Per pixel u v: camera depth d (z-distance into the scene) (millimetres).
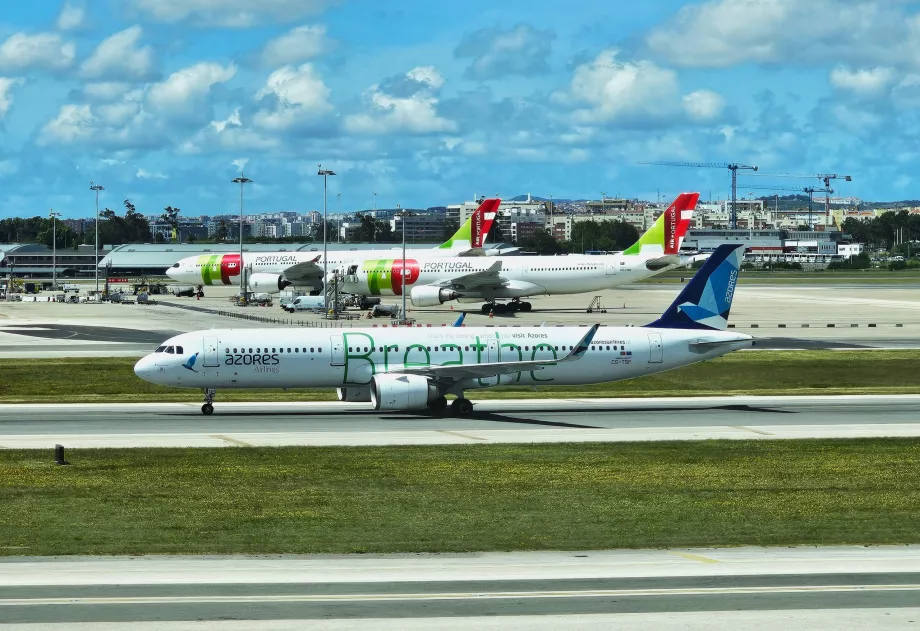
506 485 127438
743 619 75625
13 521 108750
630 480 130750
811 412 191625
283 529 105938
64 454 145500
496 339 188625
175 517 110875
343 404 199625
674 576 87688
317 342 183875
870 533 105250
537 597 81062
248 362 181625
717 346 194500
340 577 87250
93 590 82625
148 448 150875
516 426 173500
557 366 188375
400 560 93938
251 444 155250
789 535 104250
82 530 105000
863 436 164750
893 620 75500
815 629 73500
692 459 144500
